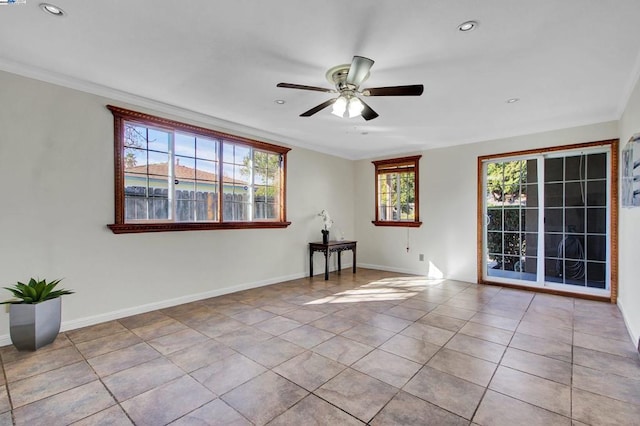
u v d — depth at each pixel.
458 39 2.16
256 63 2.54
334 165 6.07
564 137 4.19
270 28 2.05
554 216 4.36
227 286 4.29
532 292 4.39
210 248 4.09
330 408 1.81
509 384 2.06
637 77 2.66
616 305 3.76
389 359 2.40
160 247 3.61
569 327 3.06
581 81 2.85
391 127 4.38
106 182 3.19
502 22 1.97
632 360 2.39
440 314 3.45
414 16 1.91
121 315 3.29
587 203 4.12
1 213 2.62
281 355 2.47
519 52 2.34
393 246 5.97
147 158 3.54
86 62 2.57
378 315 3.41
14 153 2.68
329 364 2.32
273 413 1.77
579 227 4.18
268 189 4.90
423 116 3.86
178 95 3.25
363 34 2.11
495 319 3.29
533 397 1.92
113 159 3.23
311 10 1.87
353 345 2.65
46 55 2.46
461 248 5.12
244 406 1.83
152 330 2.96
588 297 4.04
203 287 4.02
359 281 5.09
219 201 4.20
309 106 3.55
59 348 2.57
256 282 4.66
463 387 2.03
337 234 5.91
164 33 2.13
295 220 5.27
